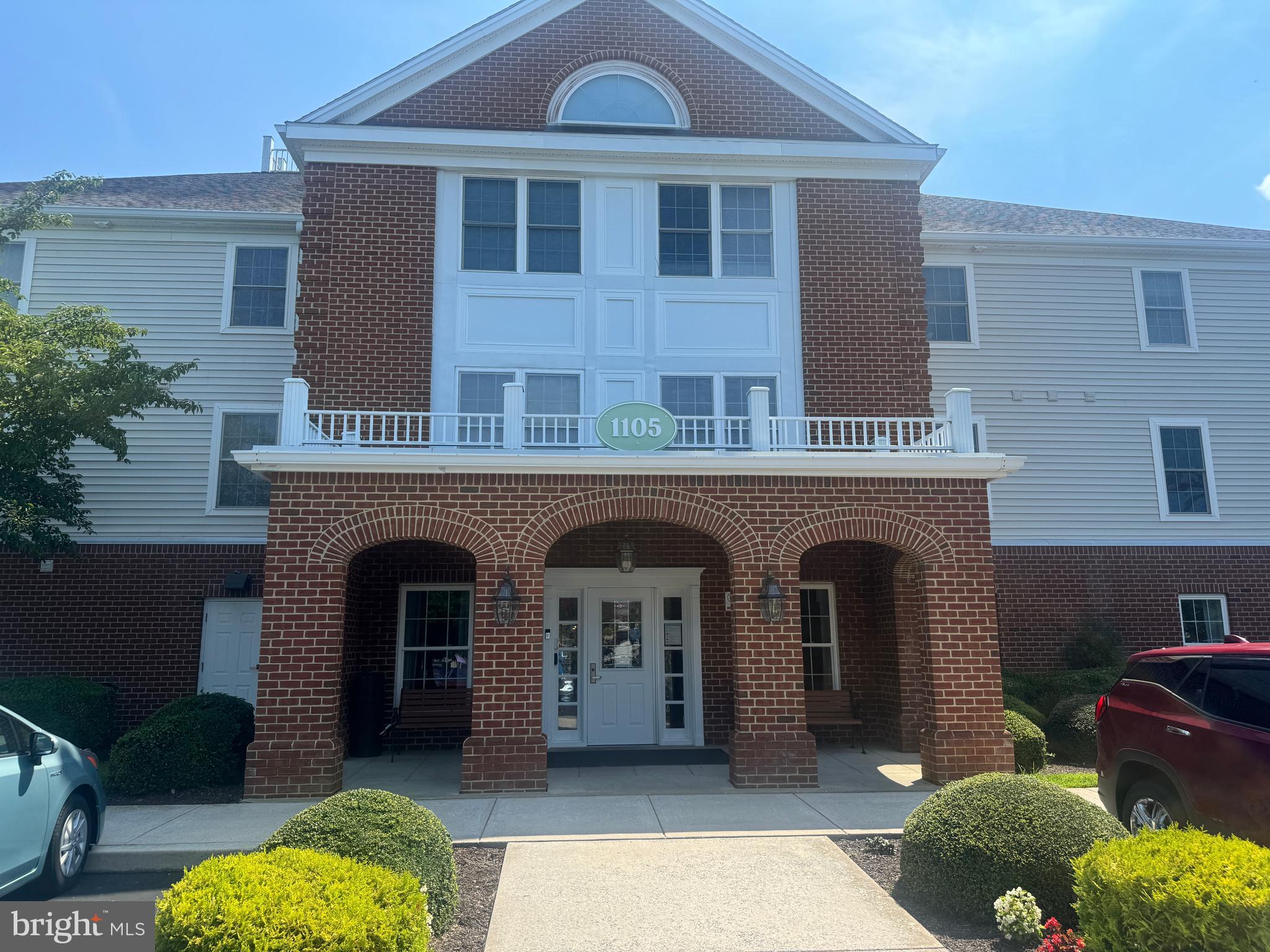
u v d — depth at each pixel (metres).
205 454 14.77
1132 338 16.84
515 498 10.55
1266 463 16.72
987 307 16.66
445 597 13.54
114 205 15.41
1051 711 13.70
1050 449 16.28
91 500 14.42
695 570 13.27
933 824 6.16
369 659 13.16
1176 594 16.08
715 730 13.05
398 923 4.20
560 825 8.45
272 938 3.75
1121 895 4.42
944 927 5.75
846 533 10.81
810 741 10.27
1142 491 16.36
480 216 13.72
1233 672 6.54
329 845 5.46
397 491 10.42
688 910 6.11
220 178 18.53
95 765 7.55
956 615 10.74
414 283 13.34
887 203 14.32
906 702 12.82
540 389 13.40
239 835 8.12
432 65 13.94
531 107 14.05
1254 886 4.19
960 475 11.02
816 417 11.62
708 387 13.70
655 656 13.22
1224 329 17.11
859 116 14.44
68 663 13.98
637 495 10.70
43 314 14.83
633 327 13.66
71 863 6.93
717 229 14.03
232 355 15.06
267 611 10.03
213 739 10.38
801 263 14.01
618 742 13.00
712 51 14.58
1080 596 15.90
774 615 10.48
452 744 13.04
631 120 14.35
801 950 5.40
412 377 13.11
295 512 10.26
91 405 11.73
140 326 14.98
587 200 13.88
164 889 7.00
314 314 13.07
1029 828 5.81
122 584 14.27
